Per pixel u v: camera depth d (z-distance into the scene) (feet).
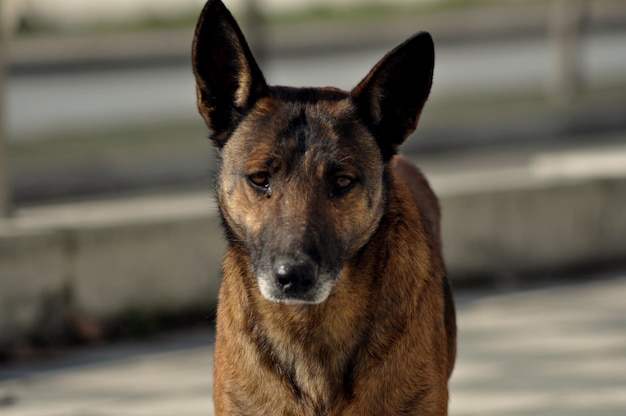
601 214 46.98
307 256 21.95
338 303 23.21
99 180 58.18
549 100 81.20
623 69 107.55
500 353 35.86
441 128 72.79
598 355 35.32
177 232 39.88
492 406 30.78
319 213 22.61
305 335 23.36
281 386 23.47
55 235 37.63
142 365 35.91
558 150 69.10
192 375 34.71
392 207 23.91
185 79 99.45
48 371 35.42
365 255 23.31
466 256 44.65
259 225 22.93
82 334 38.06
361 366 23.24
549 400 31.09
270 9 132.36
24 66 101.35
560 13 78.79
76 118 79.25
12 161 60.03
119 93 91.30
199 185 59.11
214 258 40.65
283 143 23.25
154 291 39.55
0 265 36.58
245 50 24.13
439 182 47.11
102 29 111.55
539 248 45.91
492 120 75.00
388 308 23.25
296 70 106.32
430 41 24.41
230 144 24.26
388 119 24.57
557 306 41.57
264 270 22.41
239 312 23.77
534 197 45.68
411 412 23.21
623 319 39.50
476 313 40.98
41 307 37.47
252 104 24.30
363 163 23.53
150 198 52.08
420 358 23.24
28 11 98.58
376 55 117.91
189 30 116.57
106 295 38.65
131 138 69.46
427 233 24.98
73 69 101.71
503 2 166.91
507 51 125.08
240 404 23.79
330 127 23.62
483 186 45.47
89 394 32.94
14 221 39.78
